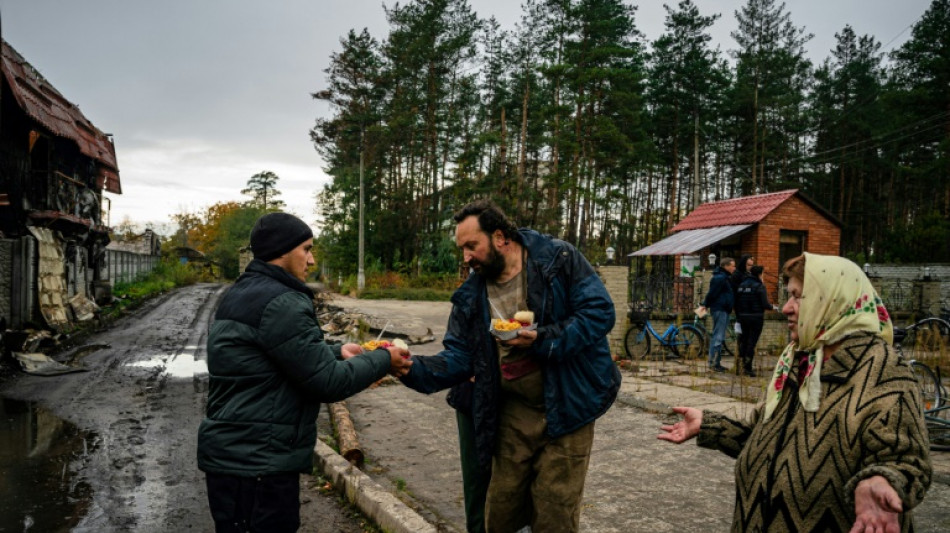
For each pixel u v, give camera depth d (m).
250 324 2.33
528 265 2.73
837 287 1.80
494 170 43.62
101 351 13.00
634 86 40.47
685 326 11.71
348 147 39.03
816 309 1.82
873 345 1.76
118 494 4.96
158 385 9.70
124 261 27.61
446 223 42.47
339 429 6.16
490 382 2.73
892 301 15.60
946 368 7.71
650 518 4.15
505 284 2.79
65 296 16.16
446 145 41.41
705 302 10.35
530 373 2.68
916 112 34.38
